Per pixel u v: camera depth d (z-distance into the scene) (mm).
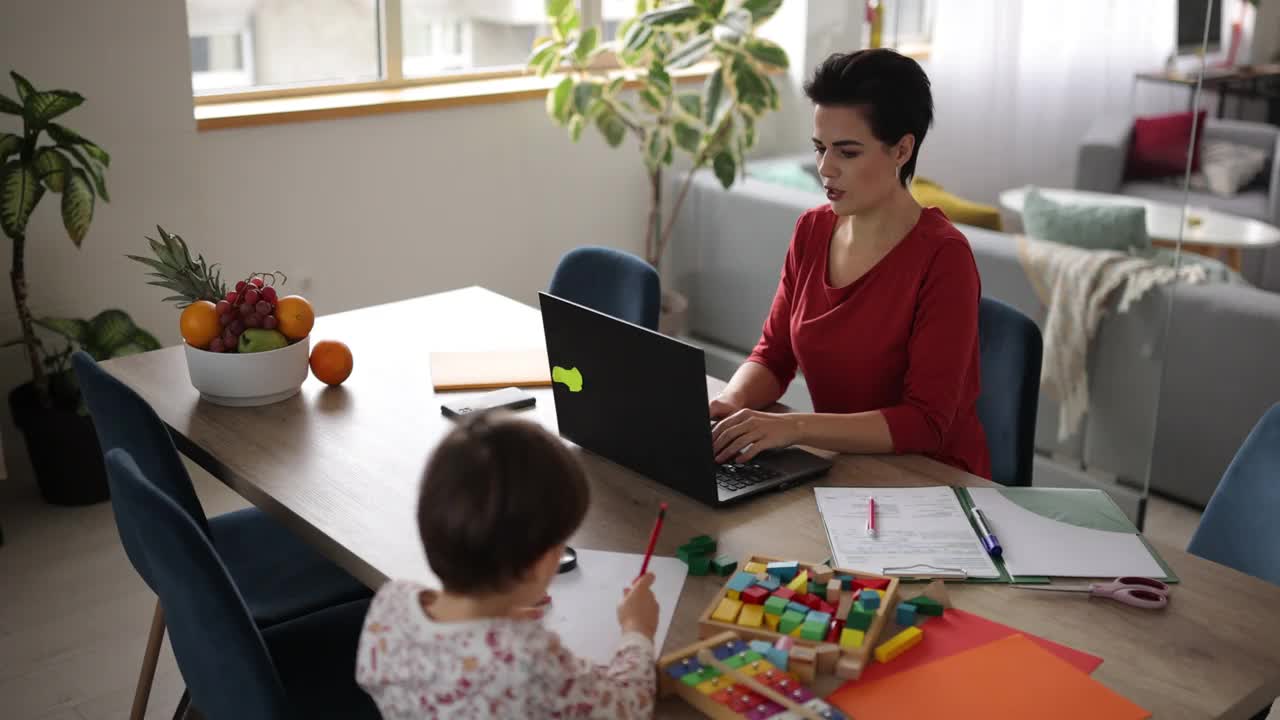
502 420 1052
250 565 2104
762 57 3787
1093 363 3119
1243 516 1722
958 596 1448
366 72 4062
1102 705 1226
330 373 2133
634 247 4645
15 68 3211
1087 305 3088
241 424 1976
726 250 4195
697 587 1467
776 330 2193
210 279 2141
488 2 4285
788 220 3900
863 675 1279
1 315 3326
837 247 2053
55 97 2924
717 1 3754
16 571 2943
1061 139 3057
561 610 1407
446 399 2080
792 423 1832
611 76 4406
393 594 1115
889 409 1892
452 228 4137
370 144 3869
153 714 2396
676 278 4477
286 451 1868
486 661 1026
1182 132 2842
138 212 3484
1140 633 1368
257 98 3814
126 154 3422
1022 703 1228
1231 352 3119
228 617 1432
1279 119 3057
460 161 4082
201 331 2021
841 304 1995
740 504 1700
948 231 1939
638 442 1756
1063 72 3021
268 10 3803
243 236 3691
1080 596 1451
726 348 4320
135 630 2707
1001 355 2160
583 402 1831
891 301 1946
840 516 1649
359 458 1846
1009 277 3240
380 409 2045
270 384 2039
